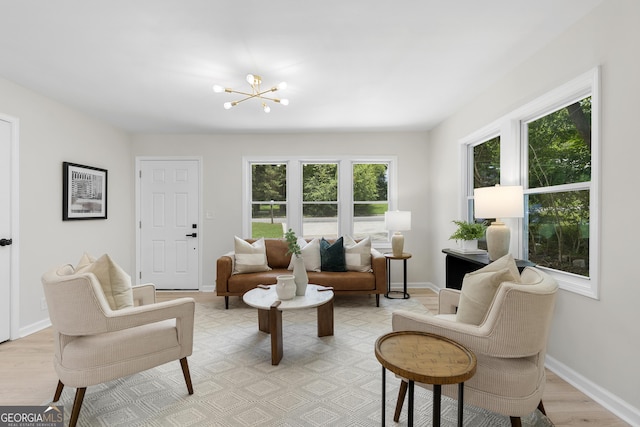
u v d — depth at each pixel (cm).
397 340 158
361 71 280
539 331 149
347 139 489
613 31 185
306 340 290
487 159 346
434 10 198
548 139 257
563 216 241
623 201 181
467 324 164
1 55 249
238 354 262
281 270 418
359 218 499
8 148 296
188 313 205
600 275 195
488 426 173
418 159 489
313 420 178
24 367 243
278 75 287
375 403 195
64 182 357
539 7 196
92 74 284
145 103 357
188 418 180
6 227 294
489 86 316
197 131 473
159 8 193
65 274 194
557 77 229
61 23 208
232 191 488
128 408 190
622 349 182
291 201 492
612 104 187
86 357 173
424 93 334
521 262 262
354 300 421
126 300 208
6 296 293
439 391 129
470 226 327
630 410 176
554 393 205
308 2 189
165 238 485
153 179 484
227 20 205
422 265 489
